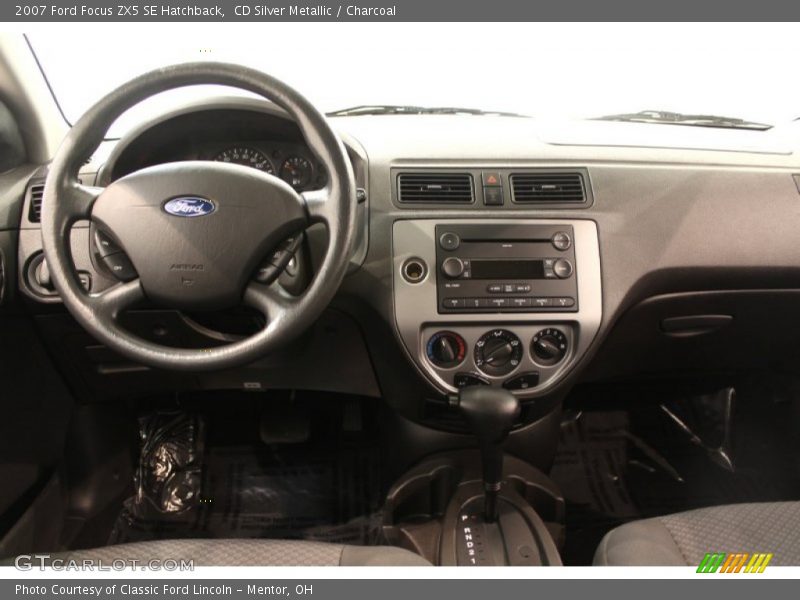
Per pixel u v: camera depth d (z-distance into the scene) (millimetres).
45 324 1162
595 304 1106
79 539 1332
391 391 1219
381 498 1502
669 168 1176
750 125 1463
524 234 1105
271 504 1511
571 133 1273
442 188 1114
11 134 1167
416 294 1087
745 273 1169
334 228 841
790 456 1469
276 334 825
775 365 1417
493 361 1115
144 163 1113
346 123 1298
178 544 803
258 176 849
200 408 1633
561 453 1623
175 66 841
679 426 1673
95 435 1410
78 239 1099
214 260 833
